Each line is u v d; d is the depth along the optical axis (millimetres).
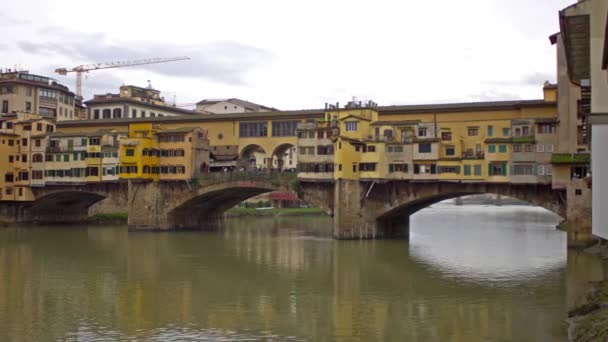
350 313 43844
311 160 89562
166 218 102375
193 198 100062
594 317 36531
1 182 112688
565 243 86562
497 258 70250
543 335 37344
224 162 104812
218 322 41312
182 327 39938
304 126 90375
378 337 37781
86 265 65375
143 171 100875
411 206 90125
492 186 81875
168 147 101812
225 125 106812
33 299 48125
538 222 132125
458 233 103125
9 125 114625
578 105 73688
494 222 132750
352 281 56000
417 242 86562
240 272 60938
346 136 87750
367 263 66625
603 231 25016
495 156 80625
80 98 168000
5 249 77750
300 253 74750
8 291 51219
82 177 108625
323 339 37312
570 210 72188
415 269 62469
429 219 144250
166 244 84188
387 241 86812
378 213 88250
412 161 85500
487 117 86062
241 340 36938
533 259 69188
